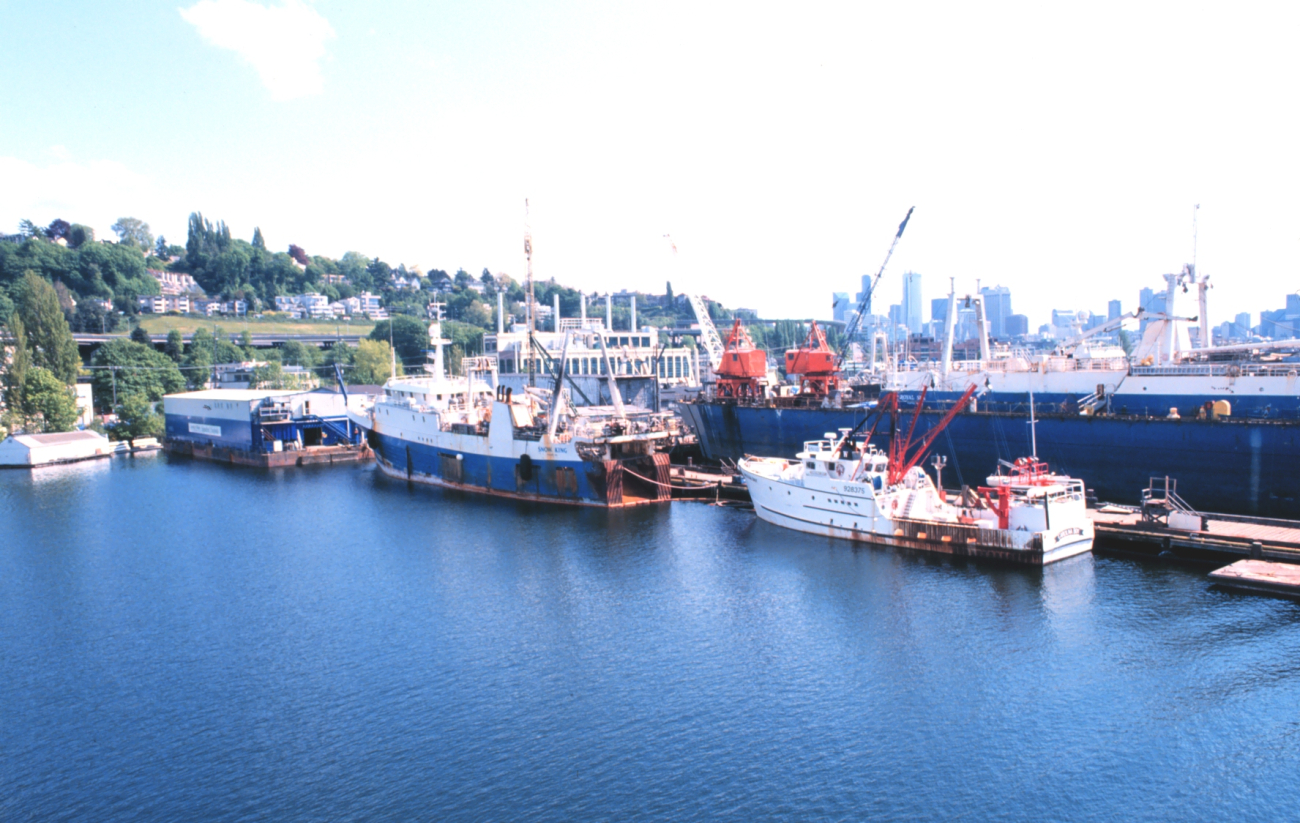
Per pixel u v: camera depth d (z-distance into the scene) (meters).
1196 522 65.81
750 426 110.25
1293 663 48.31
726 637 56.16
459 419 112.94
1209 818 36.69
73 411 167.88
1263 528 66.12
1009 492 66.75
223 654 56.56
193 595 68.81
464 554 77.75
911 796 38.72
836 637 55.22
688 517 88.25
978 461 89.19
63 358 179.75
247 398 147.12
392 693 50.00
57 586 72.31
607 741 43.94
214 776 41.91
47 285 181.62
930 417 91.56
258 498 110.00
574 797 39.19
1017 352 135.62
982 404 92.12
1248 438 71.00
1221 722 43.38
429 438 114.62
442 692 49.94
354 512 98.31
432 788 40.25
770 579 66.25
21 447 144.12
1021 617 56.22
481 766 41.94
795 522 80.06
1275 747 41.19
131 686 52.19
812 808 38.03
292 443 147.25
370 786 40.59
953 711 45.72
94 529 93.88
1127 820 36.75
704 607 61.50
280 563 77.31
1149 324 91.44
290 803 39.44
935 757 41.66
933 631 55.09
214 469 138.38
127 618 63.91
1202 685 46.75
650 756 42.47
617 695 48.84
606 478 93.12
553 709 47.44
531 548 78.81
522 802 38.94
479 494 106.06
